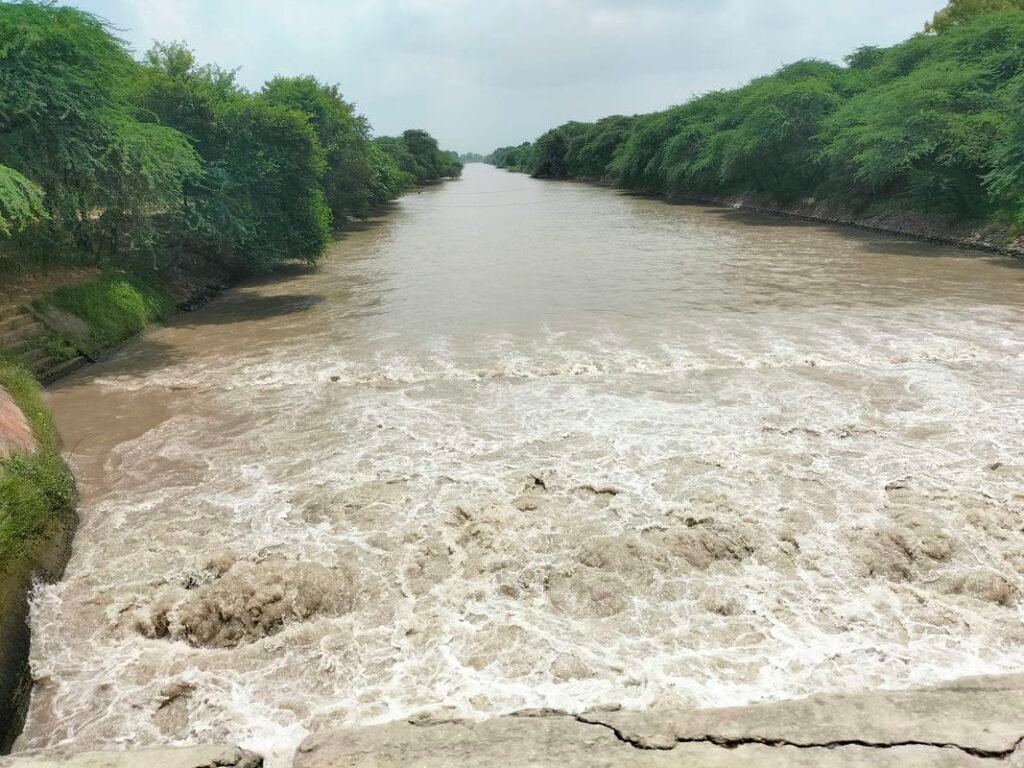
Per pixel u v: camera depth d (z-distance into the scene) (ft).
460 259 88.38
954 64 97.55
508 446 31.63
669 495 26.81
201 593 21.45
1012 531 23.73
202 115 69.87
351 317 57.21
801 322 51.37
